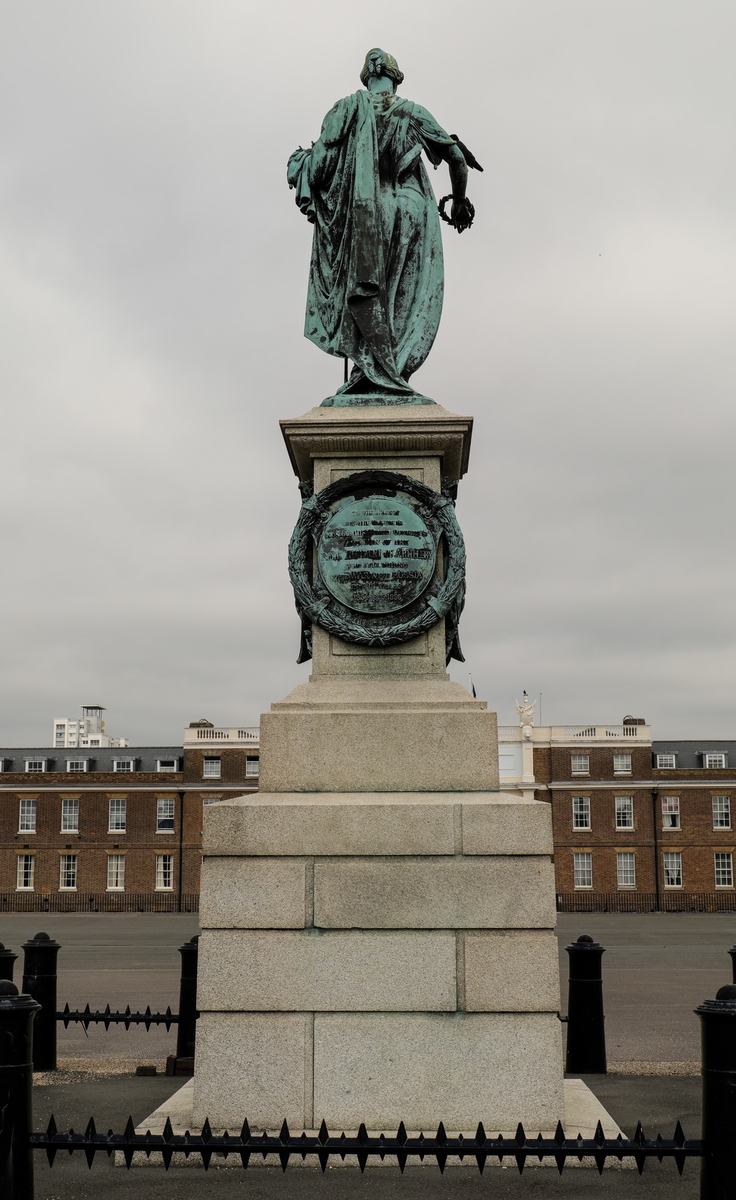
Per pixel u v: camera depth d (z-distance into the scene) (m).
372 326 8.95
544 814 7.36
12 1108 5.20
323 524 8.48
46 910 70.62
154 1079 10.09
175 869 70.56
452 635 8.54
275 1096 7.11
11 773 73.06
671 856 70.75
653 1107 8.76
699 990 21.22
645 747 71.81
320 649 8.35
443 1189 6.39
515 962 7.20
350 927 7.28
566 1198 6.25
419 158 9.61
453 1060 7.12
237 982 7.25
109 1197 6.28
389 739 7.81
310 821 7.42
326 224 9.48
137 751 78.06
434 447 8.48
